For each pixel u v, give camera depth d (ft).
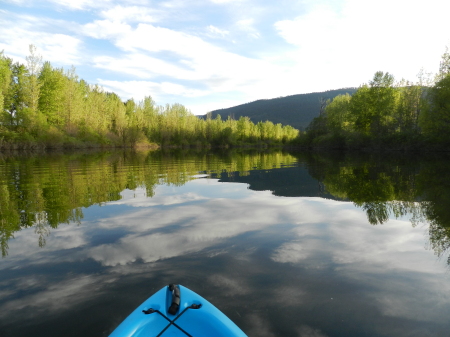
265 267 12.27
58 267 12.23
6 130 115.24
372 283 10.98
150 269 12.01
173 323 7.54
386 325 8.53
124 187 31.86
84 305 9.48
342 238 15.92
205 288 10.50
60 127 143.95
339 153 126.93
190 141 264.72
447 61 96.53
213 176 43.39
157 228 17.48
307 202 25.17
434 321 8.73
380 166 57.88
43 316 8.93
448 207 22.57
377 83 131.03
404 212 21.40
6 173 42.16
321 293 10.24
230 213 21.22
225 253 13.74
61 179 36.68
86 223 18.42
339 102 186.39
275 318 8.81
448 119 94.63
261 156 108.99
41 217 19.70
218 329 7.47
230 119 345.31
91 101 180.45
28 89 129.80
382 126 124.67
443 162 66.08
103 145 165.27
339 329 8.34
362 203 24.64
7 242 15.08
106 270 11.93
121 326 7.35
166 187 32.55
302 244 14.97
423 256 13.47
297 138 216.54
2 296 10.03
